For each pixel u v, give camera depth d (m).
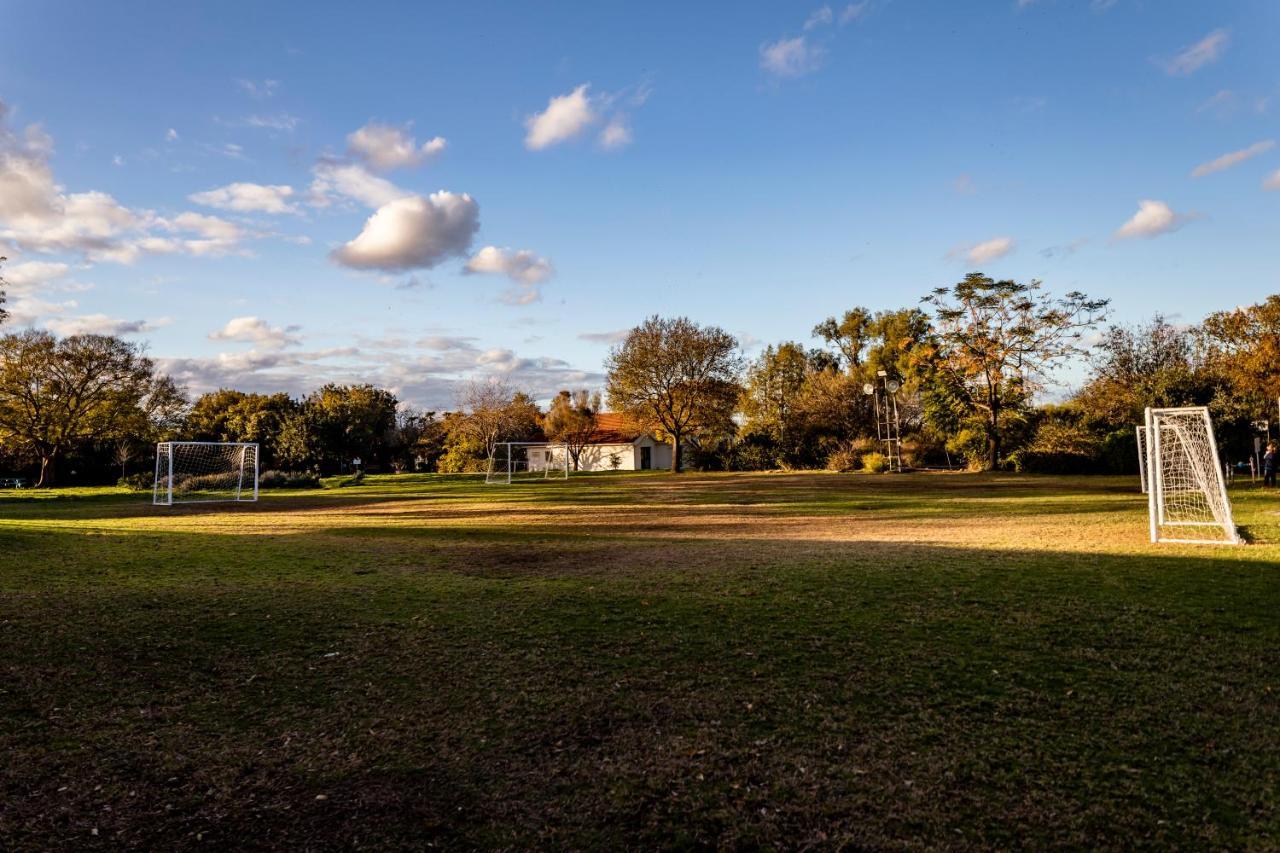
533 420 72.62
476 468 59.19
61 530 16.97
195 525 18.66
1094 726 4.63
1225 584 8.74
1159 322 47.78
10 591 9.26
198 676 5.88
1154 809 3.62
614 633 7.02
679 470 55.16
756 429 56.47
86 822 3.66
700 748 4.43
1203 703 4.96
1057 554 11.30
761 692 5.34
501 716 5.00
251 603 8.50
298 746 4.56
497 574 10.49
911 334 64.31
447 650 6.54
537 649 6.53
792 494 27.36
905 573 9.84
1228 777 3.93
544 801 3.84
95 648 6.64
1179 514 16.88
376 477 49.69
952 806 3.70
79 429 47.84
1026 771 4.04
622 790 3.94
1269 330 30.61
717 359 54.22
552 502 25.77
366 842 3.47
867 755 4.29
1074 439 38.09
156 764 4.32
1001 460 42.25
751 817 3.64
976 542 12.96
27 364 45.41
